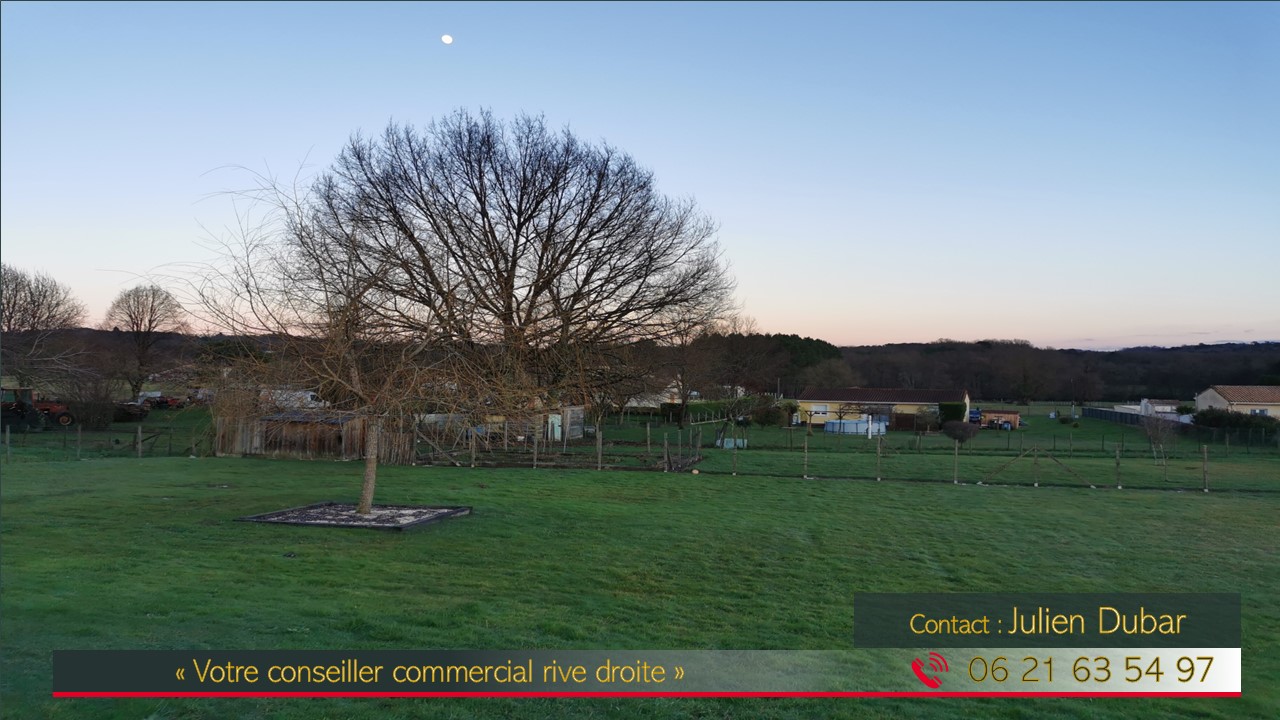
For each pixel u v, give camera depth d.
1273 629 9.72
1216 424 47.97
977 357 109.38
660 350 42.16
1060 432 56.31
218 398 14.63
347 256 14.58
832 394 69.44
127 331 53.97
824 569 12.21
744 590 10.72
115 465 26.30
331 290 13.88
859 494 21.92
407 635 7.80
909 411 65.69
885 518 17.61
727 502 19.69
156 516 15.16
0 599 8.34
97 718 5.32
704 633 8.58
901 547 14.20
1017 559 13.41
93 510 15.88
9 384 44.81
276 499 18.06
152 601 8.59
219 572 10.32
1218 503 20.91
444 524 14.84
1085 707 6.91
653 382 42.34
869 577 11.78
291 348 13.91
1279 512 19.38
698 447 34.44
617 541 13.84
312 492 19.61
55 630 7.29
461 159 34.94
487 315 15.55
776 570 12.02
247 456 30.12
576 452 33.16
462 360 14.49
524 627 8.38
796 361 92.25
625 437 43.94
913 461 31.89
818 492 22.17
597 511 17.48
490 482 22.80
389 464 28.12
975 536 15.53
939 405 62.34
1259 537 16.02
